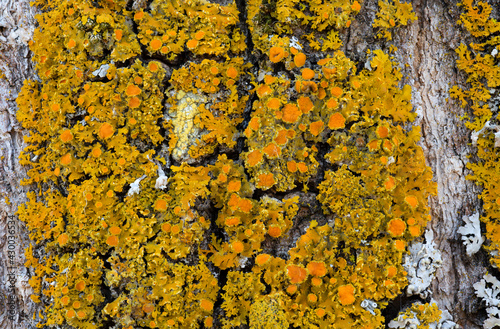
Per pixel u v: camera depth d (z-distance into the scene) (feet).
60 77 0.97
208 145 0.96
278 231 0.96
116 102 0.96
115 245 0.95
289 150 0.96
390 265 0.95
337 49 0.97
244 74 0.97
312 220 0.97
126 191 0.96
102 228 0.95
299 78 0.96
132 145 0.96
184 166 0.95
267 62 0.97
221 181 0.95
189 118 0.96
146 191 0.95
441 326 0.97
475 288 0.97
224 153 0.97
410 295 0.96
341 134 0.96
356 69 0.97
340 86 0.96
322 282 0.95
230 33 0.97
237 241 0.95
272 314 0.95
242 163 0.97
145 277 0.95
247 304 0.96
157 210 0.95
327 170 0.97
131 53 0.96
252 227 0.95
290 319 0.95
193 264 0.95
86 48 0.96
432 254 0.97
